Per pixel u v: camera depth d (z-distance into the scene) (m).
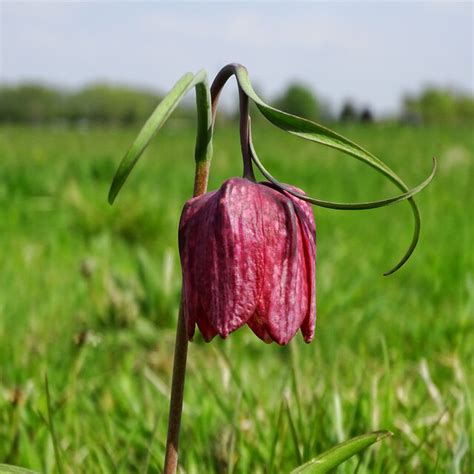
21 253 1.05
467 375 0.61
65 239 1.18
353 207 0.36
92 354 0.68
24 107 12.80
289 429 0.52
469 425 0.53
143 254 0.83
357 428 0.52
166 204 1.45
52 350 0.69
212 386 0.56
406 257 0.37
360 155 0.36
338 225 1.33
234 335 0.72
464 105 9.92
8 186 1.70
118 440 0.54
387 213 1.44
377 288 0.90
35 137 5.89
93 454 0.51
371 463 0.50
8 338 0.71
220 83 0.38
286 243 0.37
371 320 0.78
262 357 0.70
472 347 0.69
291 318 0.38
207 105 0.37
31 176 1.83
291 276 0.38
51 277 0.92
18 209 1.41
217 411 0.56
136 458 0.53
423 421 0.54
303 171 2.19
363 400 0.55
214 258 0.37
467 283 0.77
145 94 13.05
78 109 12.84
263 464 0.51
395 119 6.79
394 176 0.36
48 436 0.52
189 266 0.37
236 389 0.57
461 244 1.08
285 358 0.69
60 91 13.04
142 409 0.58
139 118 12.73
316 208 1.50
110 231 1.23
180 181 1.98
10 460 0.50
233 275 0.37
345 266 1.00
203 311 0.37
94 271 0.90
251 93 0.37
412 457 0.50
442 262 0.97
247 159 0.38
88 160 2.53
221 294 0.37
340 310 0.79
